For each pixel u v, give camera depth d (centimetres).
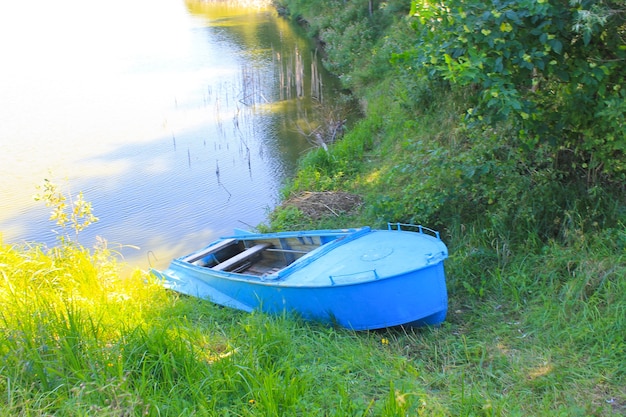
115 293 756
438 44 743
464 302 703
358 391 515
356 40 2198
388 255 663
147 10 3859
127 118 1747
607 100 673
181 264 861
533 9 627
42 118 1750
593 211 725
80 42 2831
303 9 3209
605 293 620
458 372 562
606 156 712
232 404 485
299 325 655
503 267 730
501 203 779
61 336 525
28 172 1370
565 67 679
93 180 1326
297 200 1095
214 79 2139
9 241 1057
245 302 735
